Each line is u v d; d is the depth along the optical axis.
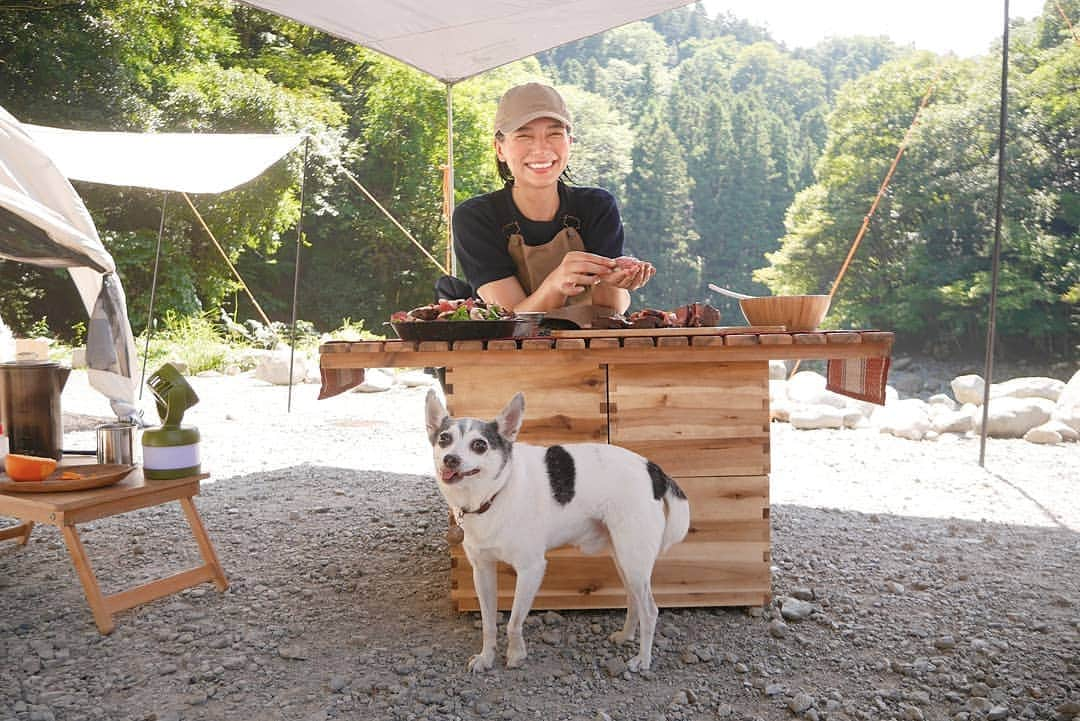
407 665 3.08
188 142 9.70
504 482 2.85
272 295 32.28
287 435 9.09
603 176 56.84
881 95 42.03
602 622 3.53
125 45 21.95
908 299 37.81
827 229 41.03
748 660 3.15
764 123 61.03
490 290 4.30
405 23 6.57
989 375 7.12
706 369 3.50
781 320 3.65
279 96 24.09
